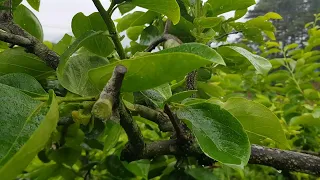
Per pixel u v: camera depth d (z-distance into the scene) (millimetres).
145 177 263
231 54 233
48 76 190
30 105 112
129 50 285
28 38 174
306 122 290
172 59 112
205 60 110
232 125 144
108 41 177
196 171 216
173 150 189
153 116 187
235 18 255
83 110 125
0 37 163
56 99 114
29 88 131
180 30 233
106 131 229
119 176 268
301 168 186
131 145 184
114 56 204
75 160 253
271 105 405
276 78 447
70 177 263
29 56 182
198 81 256
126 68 115
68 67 157
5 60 180
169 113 162
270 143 284
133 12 259
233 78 425
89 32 147
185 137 183
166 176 222
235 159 134
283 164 186
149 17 254
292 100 406
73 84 154
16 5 192
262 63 176
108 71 119
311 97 405
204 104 151
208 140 140
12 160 86
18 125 107
